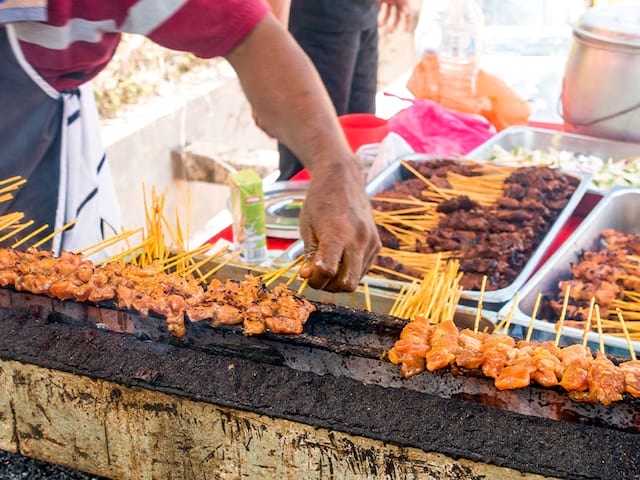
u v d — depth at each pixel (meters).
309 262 1.78
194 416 1.68
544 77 5.21
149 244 2.40
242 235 2.83
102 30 2.42
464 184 3.39
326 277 1.74
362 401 1.62
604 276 2.75
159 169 5.62
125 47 5.77
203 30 2.25
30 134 2.61
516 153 3.79
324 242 1.78
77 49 2.48
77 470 1.88
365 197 1.95
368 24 4.69
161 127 5.56
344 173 1.95
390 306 2.36
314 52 4.62
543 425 1.56
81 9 2.33
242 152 6.06
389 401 1.62
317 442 1.60
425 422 1.57
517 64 5.41
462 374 1.73
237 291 2.00
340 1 4.44
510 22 5.96
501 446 1.51
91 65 2.60
